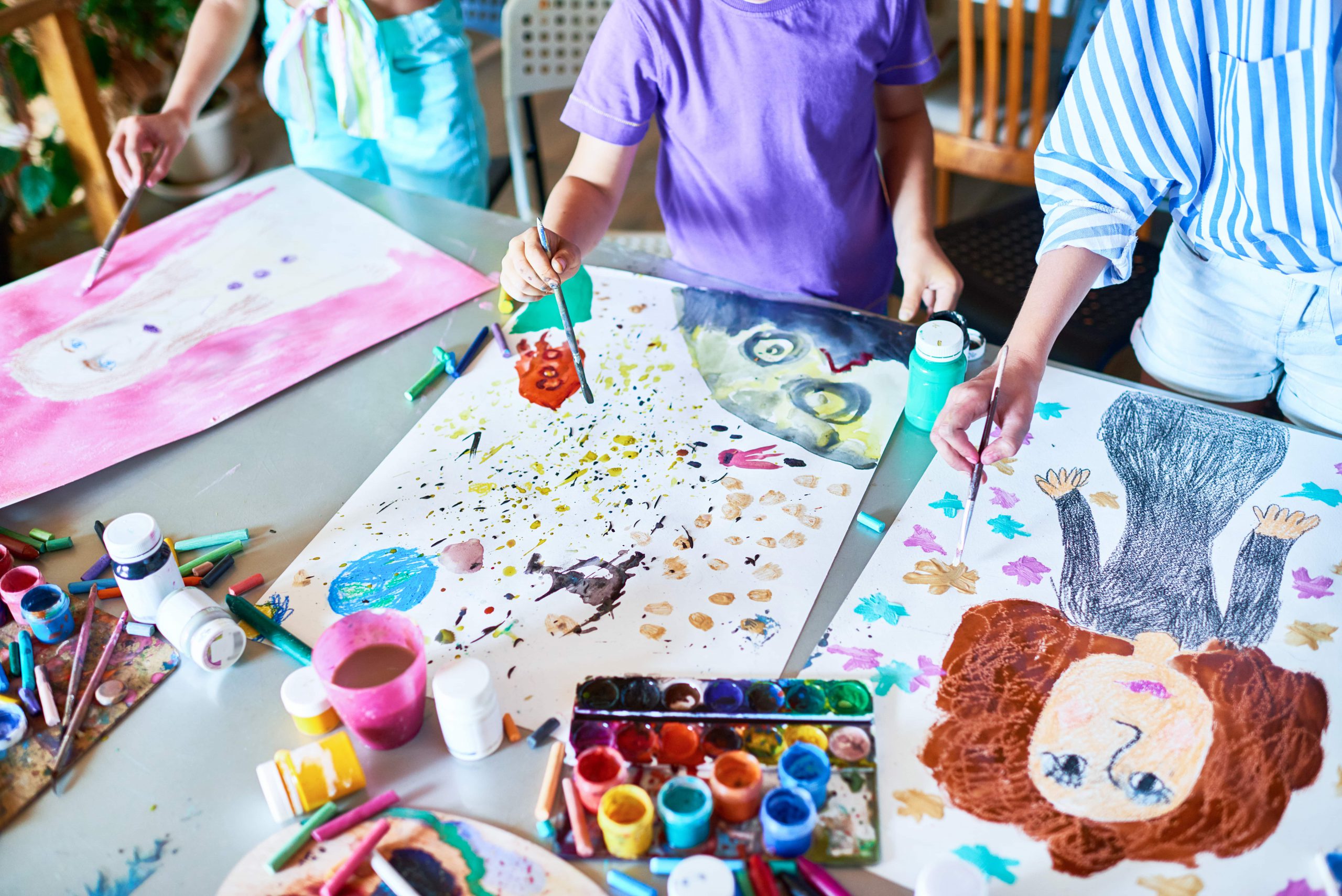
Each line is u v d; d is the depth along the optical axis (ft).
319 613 2.77
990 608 2.68
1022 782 2.28
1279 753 2.32
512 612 2.73
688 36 3.84
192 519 3.09
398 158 5.44
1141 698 2.45
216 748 2.47
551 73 6.03
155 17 8.37
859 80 3.98
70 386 3.59
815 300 3.81
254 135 10.05
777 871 2.15
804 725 2.41
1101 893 2.08
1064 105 3.30
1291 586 2.70
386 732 2.40
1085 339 4.81
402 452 3.28
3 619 2.82
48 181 7.54
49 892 2.20
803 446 3.20
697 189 4.27
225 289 4.02
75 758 2.46
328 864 2.22
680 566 2.83
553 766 2.35
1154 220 7.02
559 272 3.32
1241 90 2.97
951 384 3.10
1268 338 3.58
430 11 5.08
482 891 2.16
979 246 5.44
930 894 1.98
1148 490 2.99
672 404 3.38
